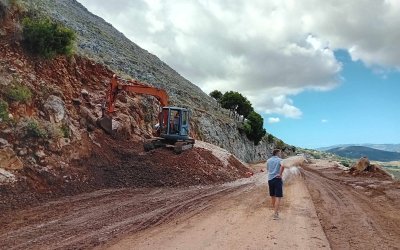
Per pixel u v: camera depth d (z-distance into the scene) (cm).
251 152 8762
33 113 1828
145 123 3391
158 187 2034
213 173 2514
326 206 1554
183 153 2545
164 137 2597
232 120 8544
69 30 2427
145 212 1334
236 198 1688
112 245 926
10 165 1492
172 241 962
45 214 1262
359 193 2072
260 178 2822
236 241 964
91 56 4122
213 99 11625
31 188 1495
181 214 1319
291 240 980
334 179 3036
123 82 3059
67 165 1803
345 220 1280
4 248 904
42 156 1666
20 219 1187
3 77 1800
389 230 1164
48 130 1786
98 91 2723
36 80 2036
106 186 1912
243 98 9788
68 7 9569
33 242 953
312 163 6656
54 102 1986
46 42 2233
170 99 6175
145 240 971
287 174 3144
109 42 8288
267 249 902
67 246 918
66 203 1455
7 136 1574
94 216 1252
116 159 2205
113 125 2494
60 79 2327
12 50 2033
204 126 6303
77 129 2122
